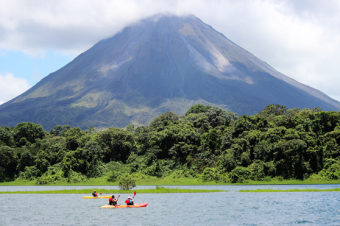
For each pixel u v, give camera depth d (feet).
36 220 122.11
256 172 330.95
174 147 390.01
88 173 373.61
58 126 638.12
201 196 201.36
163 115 498.28
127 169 388.98
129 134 451.94
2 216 130.82
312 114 387.34
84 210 146.00
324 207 150.41
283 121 386.93
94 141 407.03
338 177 311.68
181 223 114.93
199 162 371.15
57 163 396.98
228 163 343.26
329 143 333.62
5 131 472.03
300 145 324.60
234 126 401.70
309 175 324.60
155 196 205.26
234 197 192.75
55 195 220.84
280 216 127.54
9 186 341.00
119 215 131.44
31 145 455.63
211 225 111.65
